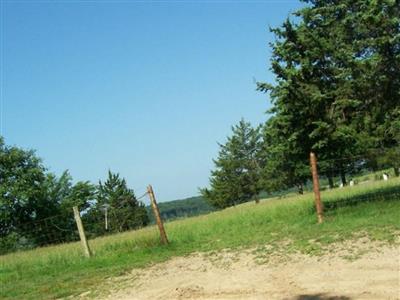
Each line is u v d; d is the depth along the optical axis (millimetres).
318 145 17922
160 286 11336
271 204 26375
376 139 18219
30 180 57969
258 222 19219
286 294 8914
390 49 16562
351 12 17516
